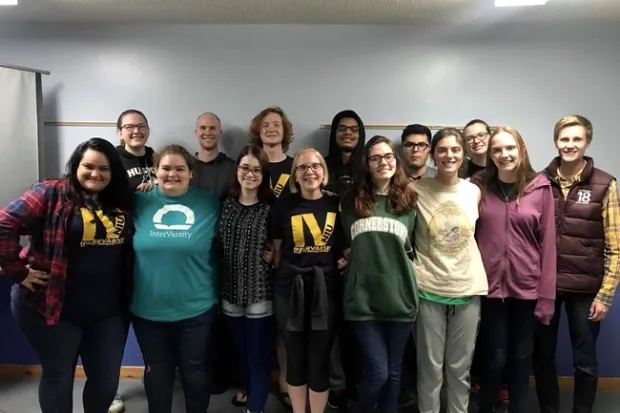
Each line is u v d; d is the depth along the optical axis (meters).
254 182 1.92
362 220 1.86
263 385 2.02
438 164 1.92
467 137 2.47
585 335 2.04
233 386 2.58
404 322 1.85
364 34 2.69
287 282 1.89
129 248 1.83
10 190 2.55
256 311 1.95
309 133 2.73
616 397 2.52
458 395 1.97
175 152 1.85
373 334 1.86
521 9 2.42
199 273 1.85
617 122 2.67
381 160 1.84
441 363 1.96
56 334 1.69
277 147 2.42
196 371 1.89
